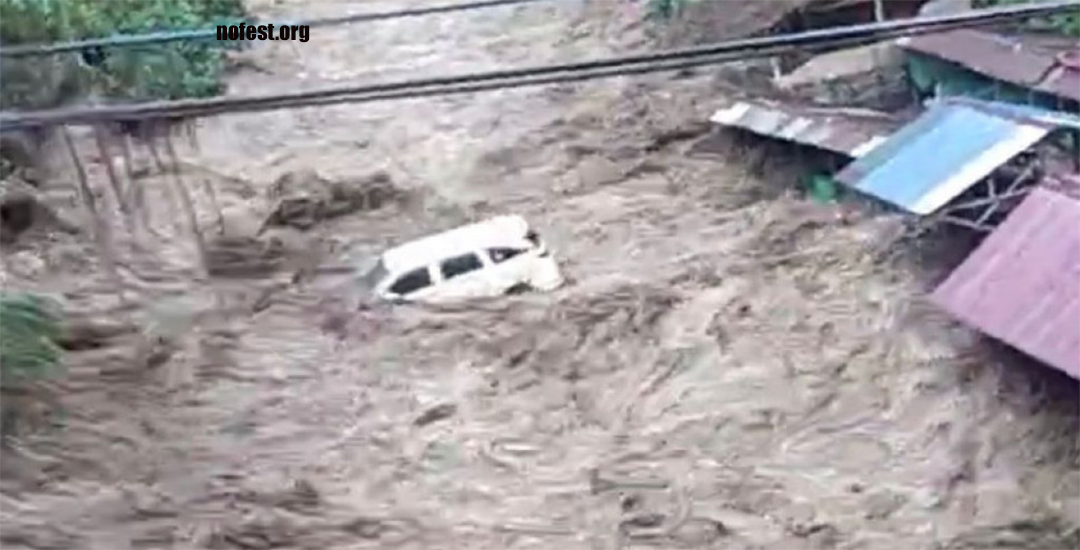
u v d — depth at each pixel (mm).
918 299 27719
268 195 35156
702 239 31766
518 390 26344
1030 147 28219
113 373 26078
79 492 22516
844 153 32406
